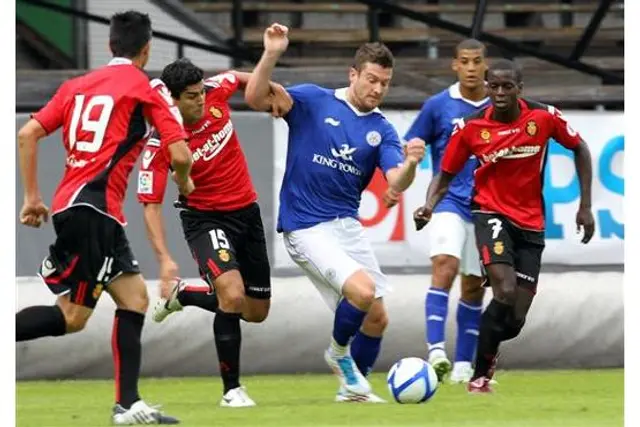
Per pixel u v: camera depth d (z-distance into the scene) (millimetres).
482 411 25219
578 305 35938
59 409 27047
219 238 25797
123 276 22141
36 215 22016
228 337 25953
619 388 30750
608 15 59562
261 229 26703
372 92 25609
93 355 34156
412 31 57500
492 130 27656
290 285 35250
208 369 34906
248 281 26922
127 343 22094
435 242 31250
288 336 34906
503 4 61219
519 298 27984
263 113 36375
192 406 26766
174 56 51406
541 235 28109
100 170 21609
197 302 29375
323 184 25953
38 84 38938
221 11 57031
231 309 25734
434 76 52781
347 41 56938
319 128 25859
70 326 22125
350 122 25891
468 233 31531
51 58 51906
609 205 37469
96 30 52312
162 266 23297
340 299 26266
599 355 36250
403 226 36719
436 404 26438
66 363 34125
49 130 21922
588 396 28750
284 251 36312
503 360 35844
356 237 26344
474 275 31672
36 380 34188
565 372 35469
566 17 60750
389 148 25953
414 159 24469
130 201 36031
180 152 21766
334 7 58125
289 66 53094
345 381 26672
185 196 24672
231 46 51312
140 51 22234
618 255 37406
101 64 52406
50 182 35969
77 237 21609
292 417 24000
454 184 31391
